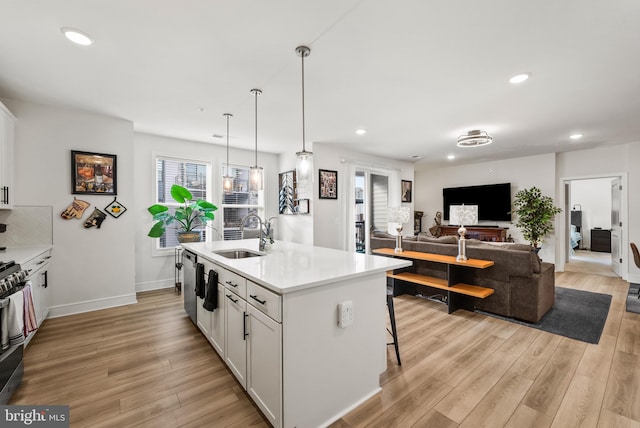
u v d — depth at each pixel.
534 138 4.64
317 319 1.62
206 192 5.05
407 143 5.02
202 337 2.77
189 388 1.97
